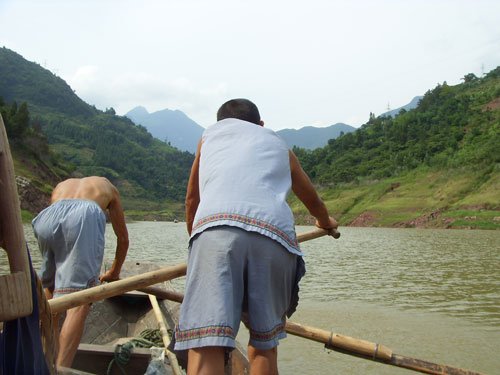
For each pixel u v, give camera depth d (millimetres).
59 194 3922
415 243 31859
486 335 7535
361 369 5852
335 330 7887
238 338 7195
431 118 123750
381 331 7809
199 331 1905
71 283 3553
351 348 3334
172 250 24906
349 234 46250
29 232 32125
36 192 61438
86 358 3588
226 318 1903
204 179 2232
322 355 6383
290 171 2357
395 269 16688
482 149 85250
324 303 10258
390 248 27203
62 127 189250
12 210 1585
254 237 2010
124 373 3533
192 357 1931
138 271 6410
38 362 1827
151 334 4555
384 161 108688
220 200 2080
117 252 4203
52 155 88875
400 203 77125
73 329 3391
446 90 142750
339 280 13906
